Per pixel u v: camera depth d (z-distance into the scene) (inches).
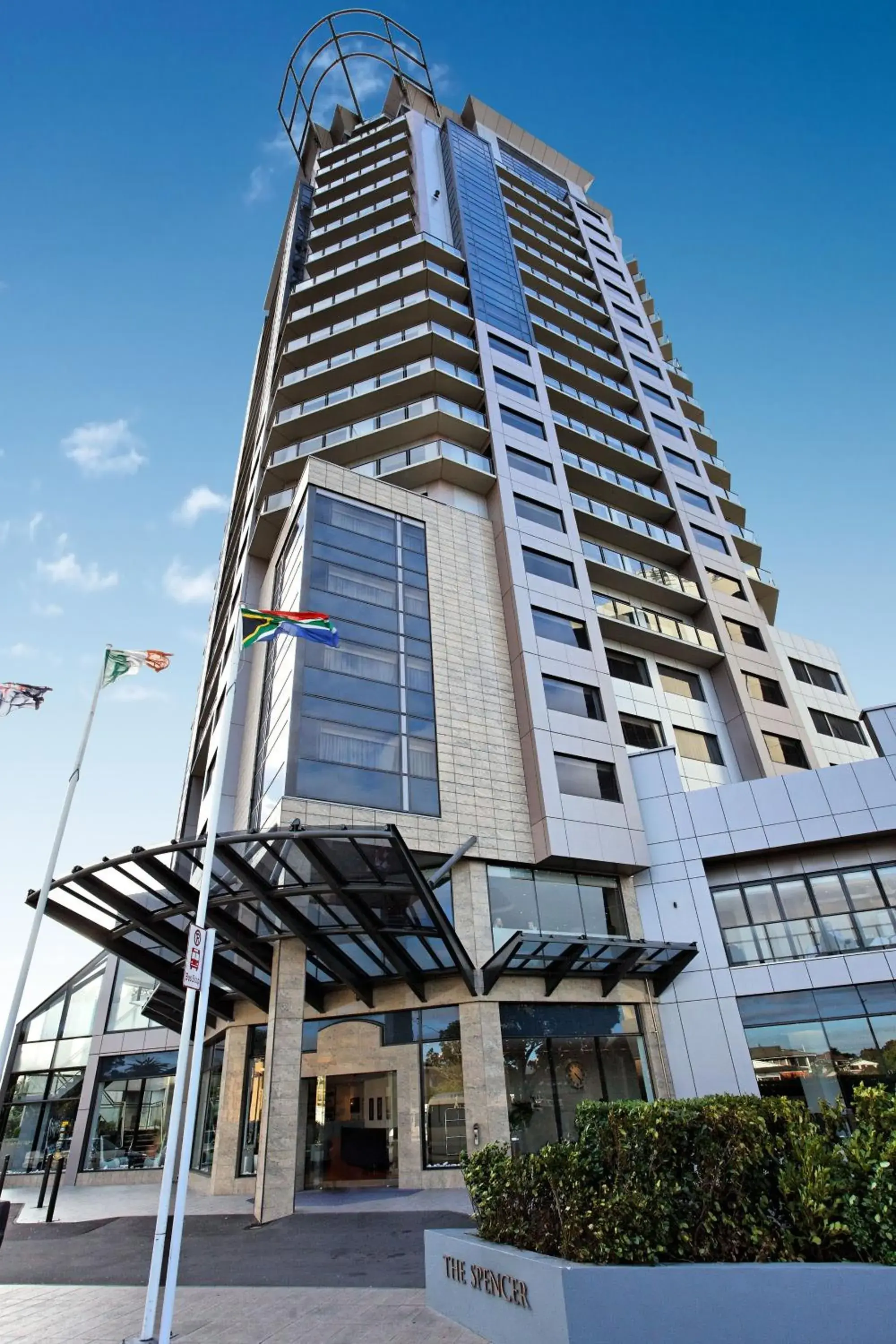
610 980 785.6
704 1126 259.8
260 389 1931.6
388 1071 706.8
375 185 1798.7
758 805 885.8
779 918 834.8
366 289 1446.9
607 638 1173.7
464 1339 269.7
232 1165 744.3
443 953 728.3
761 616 1376.7
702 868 873.5
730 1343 217.5
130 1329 299.9
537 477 1207.6
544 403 1358.3
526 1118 678.5
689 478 1529.3
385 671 856.9
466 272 1541.6
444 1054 700.0
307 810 706.2
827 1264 220.5
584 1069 737.6
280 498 1149.7
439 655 915.4
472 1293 285.1
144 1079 1022.4
